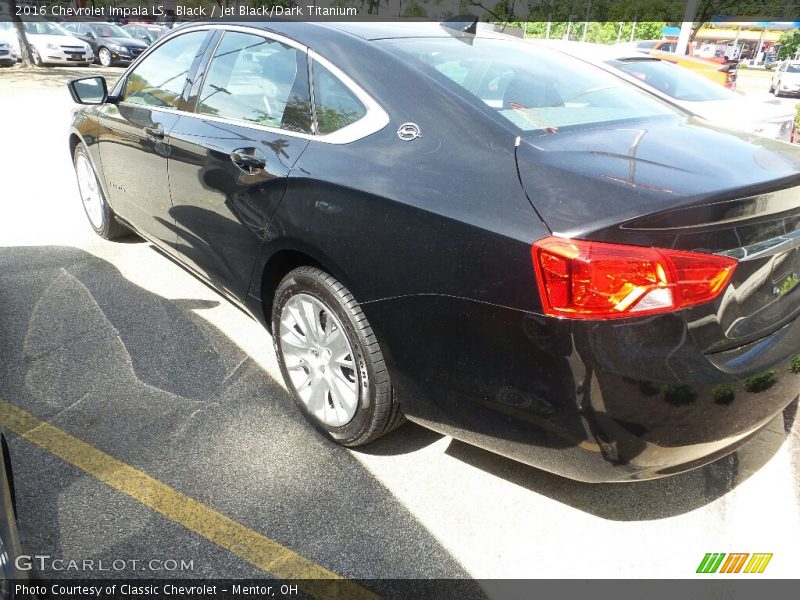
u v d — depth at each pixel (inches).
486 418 81.7
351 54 101.3
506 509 93.0
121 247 185.9
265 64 114.0
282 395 118.3
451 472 100.0
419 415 91.2
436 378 84.3
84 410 110.5
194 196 123.9
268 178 102.3
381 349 90.2
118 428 106.3
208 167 117.4
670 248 68.7
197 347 133.3
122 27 848.3
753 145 91.2
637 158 80.6
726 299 72.2
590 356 69.5
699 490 98.0
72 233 196.5
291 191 98.2
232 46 123.7
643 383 69.5
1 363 123.7
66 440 102.7
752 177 75.8
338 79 100.1
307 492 94.5
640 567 84.1
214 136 118.2
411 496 94.7
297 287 101.0
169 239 141.9
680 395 70.4
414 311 83.4
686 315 69.5
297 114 105.0
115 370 123.3
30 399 112.8
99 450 100.8
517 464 102.3
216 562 82.0
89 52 751.1
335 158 94.2
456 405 84.2
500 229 74.3
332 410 102.7
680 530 90.4
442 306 80.1
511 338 74.5
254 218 106.3
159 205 139.9
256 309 116.0
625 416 71.0
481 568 83.1
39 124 372.5
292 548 84.8
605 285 68.1
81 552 82.2
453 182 81.0
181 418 109.9
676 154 82.8
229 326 142.9
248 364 127.9
